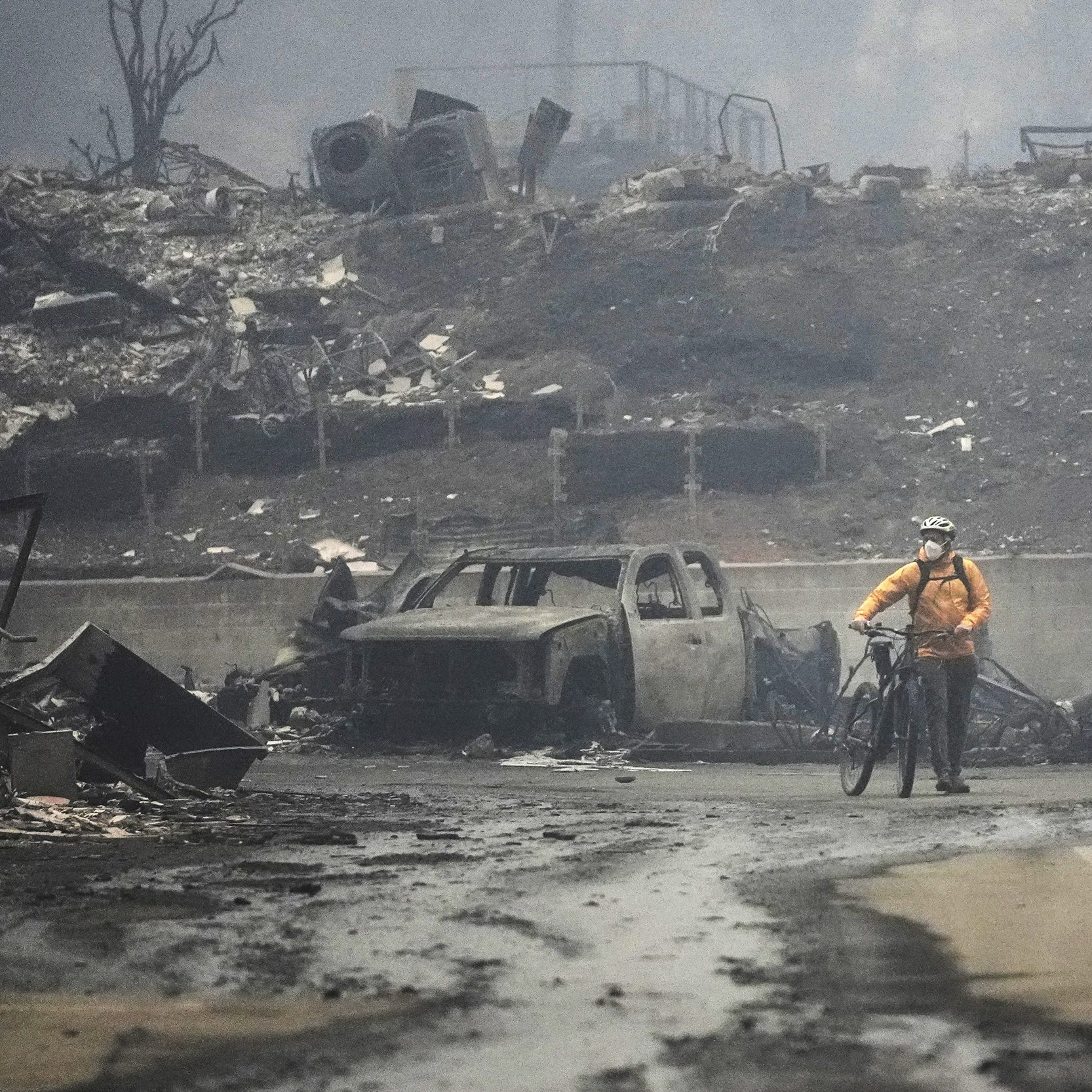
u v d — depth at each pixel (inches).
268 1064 416.8
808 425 4116.6
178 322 5014.8
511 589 2348.7
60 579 3437.5
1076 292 4879.4
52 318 4960.6
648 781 1707.7
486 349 4788.4
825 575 3078.2
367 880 793.6
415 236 5403.5
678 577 2255.2
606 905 700.0
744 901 710.5
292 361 4643.2
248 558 3654.0
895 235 5162.4
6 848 942.4
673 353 4633.4
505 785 1635.1
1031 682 3174.2
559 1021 468.4
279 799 1331.2
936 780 1695.4
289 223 5659.5
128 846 962.1
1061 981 520.4
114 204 5826.8
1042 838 955.3
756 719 2383.1
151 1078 404.2
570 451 3956.7
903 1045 433.7
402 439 4311.0
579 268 5078.7
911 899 709.3
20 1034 453.1
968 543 3823.8
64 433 4360.2
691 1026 459.2
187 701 1360.7
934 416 4377.5
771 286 4901.6
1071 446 4197.8
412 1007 489.4
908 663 1498.5
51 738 1168.8
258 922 655.1
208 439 4293.8
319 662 2527.1
